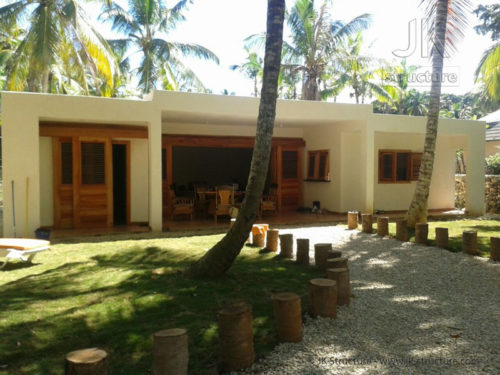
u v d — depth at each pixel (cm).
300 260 668
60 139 1016
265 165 541
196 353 349
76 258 707
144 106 961
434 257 730
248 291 515
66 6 1355
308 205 1445
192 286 533
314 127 1398
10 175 871
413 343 370
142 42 2034
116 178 1245
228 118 1164
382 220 938
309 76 2009
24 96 874
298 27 1961
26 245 652
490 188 1478
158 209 991
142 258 705
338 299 465
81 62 1538
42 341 371
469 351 354
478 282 578
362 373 315
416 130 1245
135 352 351
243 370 323
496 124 2142
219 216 1243
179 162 1841
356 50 2280
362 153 1193
